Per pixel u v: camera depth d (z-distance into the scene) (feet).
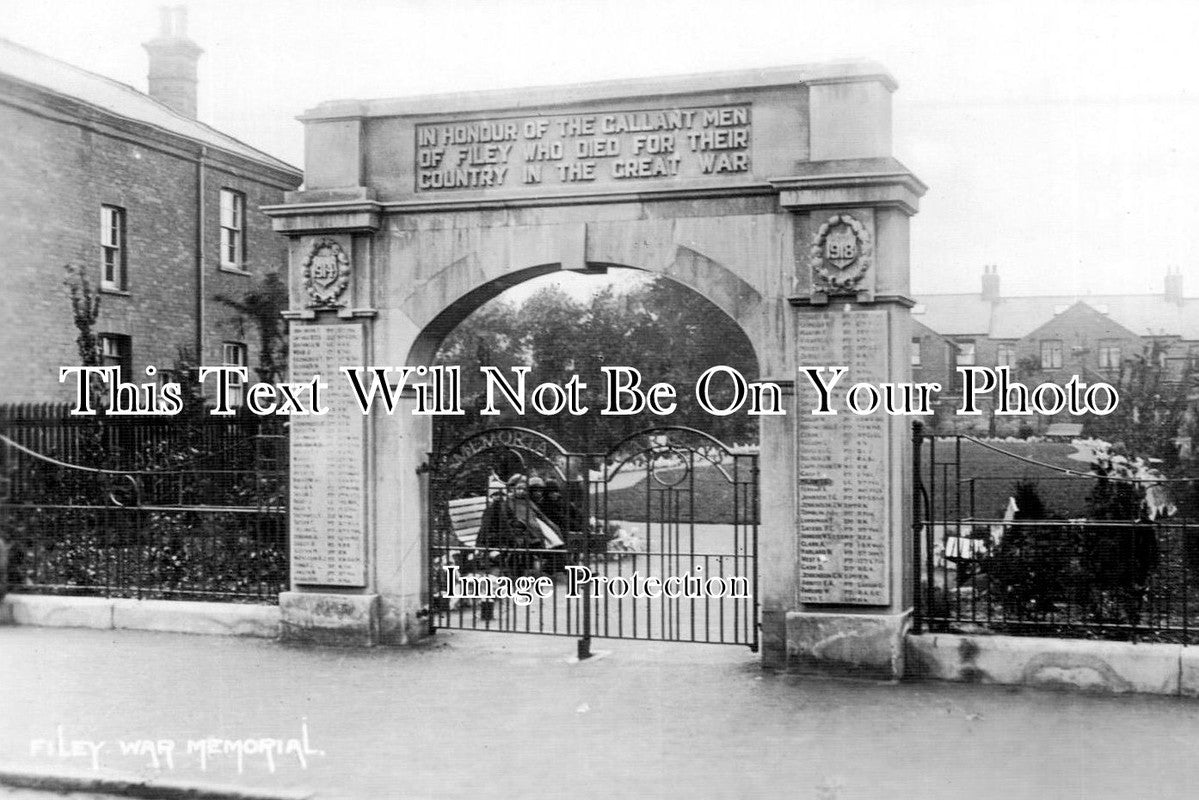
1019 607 33.76
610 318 96.63
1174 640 31.35
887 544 31.58
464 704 29.66
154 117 79.82
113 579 42.68
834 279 31.76
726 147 33.40
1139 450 49.39
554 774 24.03
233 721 28.12
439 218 35.76
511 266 35.09
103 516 43.75
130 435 48.60
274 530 40.98
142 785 23.94
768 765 24.44
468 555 45.57
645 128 34.14
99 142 73.87
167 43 92.73
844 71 31.99
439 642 37.17
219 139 88.12
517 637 38.24
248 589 40.52
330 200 36.29
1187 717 27.66
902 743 25.89
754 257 32.91
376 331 36.42
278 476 42.60
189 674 32.86
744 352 92.63
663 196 33.42
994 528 40.27
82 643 36.94
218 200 85.51
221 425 49.67
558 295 97.40
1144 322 167.84
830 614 32.07
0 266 66.33
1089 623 32.12
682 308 95.40
